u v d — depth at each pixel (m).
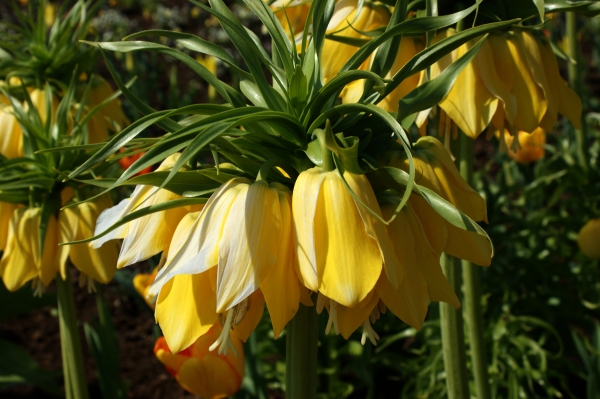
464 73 0.61
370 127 0.51
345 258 0.47
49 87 0.72
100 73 2.01
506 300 1.10
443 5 0.62
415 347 1.16
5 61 0.83
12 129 0.81
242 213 0.47
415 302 0.48
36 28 0.84
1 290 1.04
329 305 0.49
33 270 0.71
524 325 1.06
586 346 1.07
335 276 0.47
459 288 0.68
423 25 0.49
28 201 0.71
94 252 0.70
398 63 0.62
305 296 0.49
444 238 0.51
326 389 1.11
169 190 0.50
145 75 1.73
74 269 1.56
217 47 0.52
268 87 0.50
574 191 1.23
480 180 1.26
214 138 0.47
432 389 0.99
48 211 0.70
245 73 0.52
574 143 1.45
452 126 0.65
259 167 0.50
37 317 1.38
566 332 1.16
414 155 0.52
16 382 1.02
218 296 0.46
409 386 1.09
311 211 0.47
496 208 1.15
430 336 1.07
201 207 0.52
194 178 0.50
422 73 0.62
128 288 1.05
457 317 0.69
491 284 1.14
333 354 1.07
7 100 0.86
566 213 1.42
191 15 2.65
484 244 0.53
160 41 2.37
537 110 0.62
